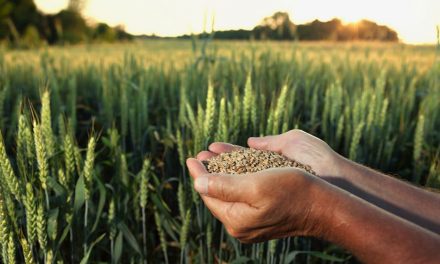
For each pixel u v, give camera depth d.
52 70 1.72
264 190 0.43
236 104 0.82
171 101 1.47
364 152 1.12
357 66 1.97
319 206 0.41
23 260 0.61
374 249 0.37
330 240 0.43
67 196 0.58
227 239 0.81
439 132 1.39
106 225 0.78
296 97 1.56
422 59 2.06
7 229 0.48
